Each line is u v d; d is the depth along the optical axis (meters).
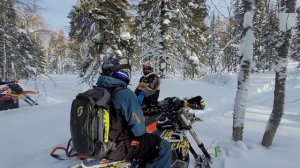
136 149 3.76
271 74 28.62
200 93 15.41
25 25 16.75
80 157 3.74
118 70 3.72
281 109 6.12
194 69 18.94
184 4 18.33
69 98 13.74
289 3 5.71
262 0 6.05
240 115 6.31
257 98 14.39
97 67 14.81
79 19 14.59
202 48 21.06
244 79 6.24
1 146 6.67
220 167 5.30
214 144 6.19
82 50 15.15
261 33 6.43
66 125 8.29
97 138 3.37
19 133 7.61
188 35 18.38
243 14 6.21
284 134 7.38
